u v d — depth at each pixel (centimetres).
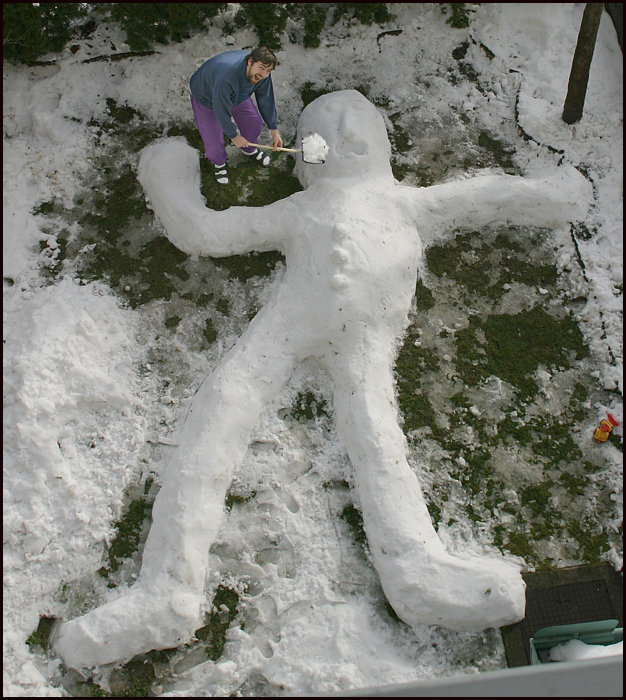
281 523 400
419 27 545
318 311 425
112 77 525
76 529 396
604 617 385
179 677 368
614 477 418
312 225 445
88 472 411
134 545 398
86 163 499
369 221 444
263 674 366
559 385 443
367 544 396
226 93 397
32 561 388
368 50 540
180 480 394
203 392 421
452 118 521
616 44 540
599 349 451
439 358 446
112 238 478
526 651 372
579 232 484
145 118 516
